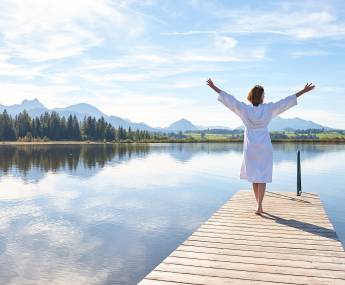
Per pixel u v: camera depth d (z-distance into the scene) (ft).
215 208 52.95
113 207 53.36
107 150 221.87
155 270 15.84
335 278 15.01
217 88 23.65
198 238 20.44
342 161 133.49
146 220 45.44
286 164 122.31
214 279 14.92
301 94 23.25
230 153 188.14
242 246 19.06
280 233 21.40
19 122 392.68
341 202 57.67
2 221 45.14
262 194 25.58
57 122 405.18
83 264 30.91
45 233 39.83
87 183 78.28
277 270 15.84
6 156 160.66
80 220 45.65
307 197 34.06
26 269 29.81
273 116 23.61
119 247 35.17
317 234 21.21
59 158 151.02
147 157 159.74
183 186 75.05
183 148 248.73
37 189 69.56
